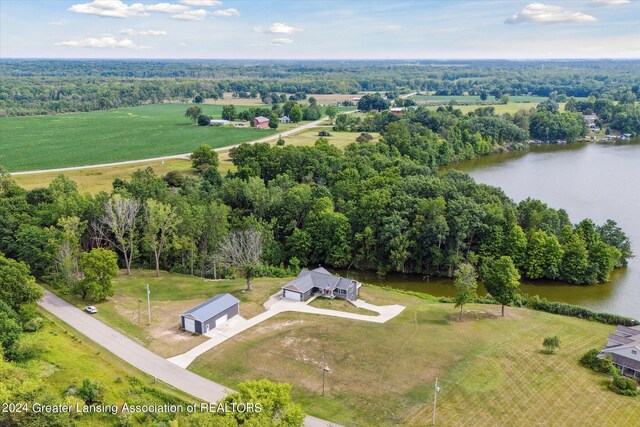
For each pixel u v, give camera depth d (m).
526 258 98.12
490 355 64.69
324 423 51.81
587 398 55.94
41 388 48.41
